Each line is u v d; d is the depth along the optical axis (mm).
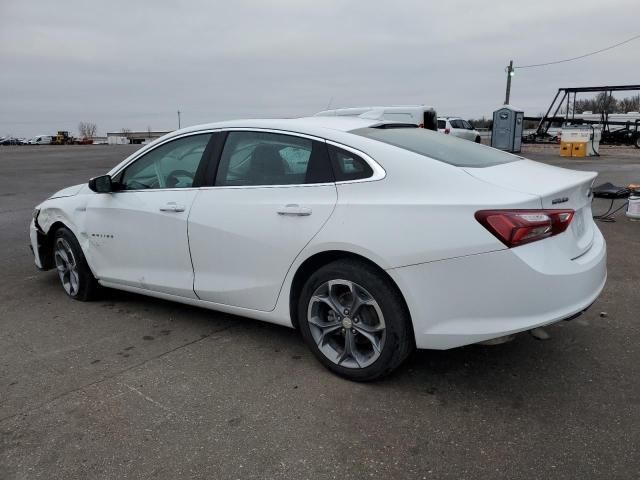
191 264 3881
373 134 3436
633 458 2516
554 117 36312
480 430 2764
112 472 2504
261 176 3551
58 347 3854
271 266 3445
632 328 3957
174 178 4020
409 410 2959
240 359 3611
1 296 4992
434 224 2855
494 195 2824
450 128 28828
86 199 4555
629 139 31312
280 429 2809
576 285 2887
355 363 3236
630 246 6352
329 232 3143
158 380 3348
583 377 3271
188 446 2684
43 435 2791
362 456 2584
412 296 2932
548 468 2465
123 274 4367
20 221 8961
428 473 2457
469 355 3588
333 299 3252
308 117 3998
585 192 3311
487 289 2793
